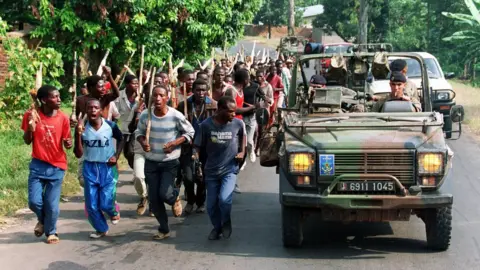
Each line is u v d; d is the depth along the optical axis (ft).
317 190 21.07
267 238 23.90
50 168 22.86
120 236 24.35
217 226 23.81
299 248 22.62
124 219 26.86
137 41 53.72
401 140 21.03
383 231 24.64
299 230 22.04
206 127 23.24
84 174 23.76
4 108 43.65
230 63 49.52
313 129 22.58
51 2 51.29
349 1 136.46
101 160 23.71
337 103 24.58
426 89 26.50
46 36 51.98
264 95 34.96
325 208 20.92
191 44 59.11
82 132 23.58
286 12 201.26
